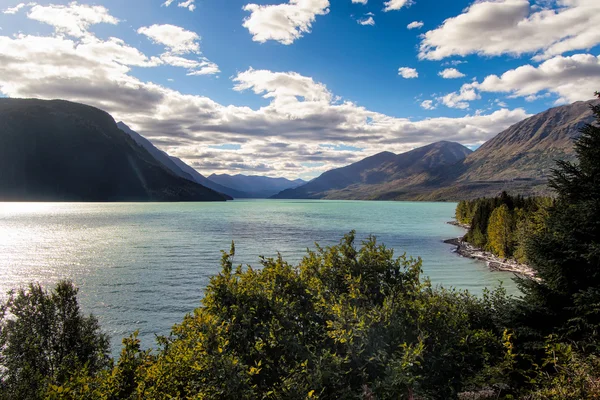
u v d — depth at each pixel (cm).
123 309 3844
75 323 1881
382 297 1007
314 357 782
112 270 5931
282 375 785
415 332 850
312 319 948
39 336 1747
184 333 970
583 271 1394
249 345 813
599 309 1221
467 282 5072
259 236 11244
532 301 1493
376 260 1063
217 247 8756
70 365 1634
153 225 14825
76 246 8875
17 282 5044
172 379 873
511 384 1084
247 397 656
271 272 1062
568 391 838
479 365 1070
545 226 1727
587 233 1417
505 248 6988
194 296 4350
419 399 795
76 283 5016
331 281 1058
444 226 15388
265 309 893
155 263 6575
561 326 1335
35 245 9006
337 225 15500
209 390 703
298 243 9519
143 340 2998
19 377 1519
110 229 13125
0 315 1794
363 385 750
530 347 1230
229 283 927
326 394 748
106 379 1018
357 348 784
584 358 971
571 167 1661
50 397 932
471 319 1474
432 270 6019
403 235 11838
